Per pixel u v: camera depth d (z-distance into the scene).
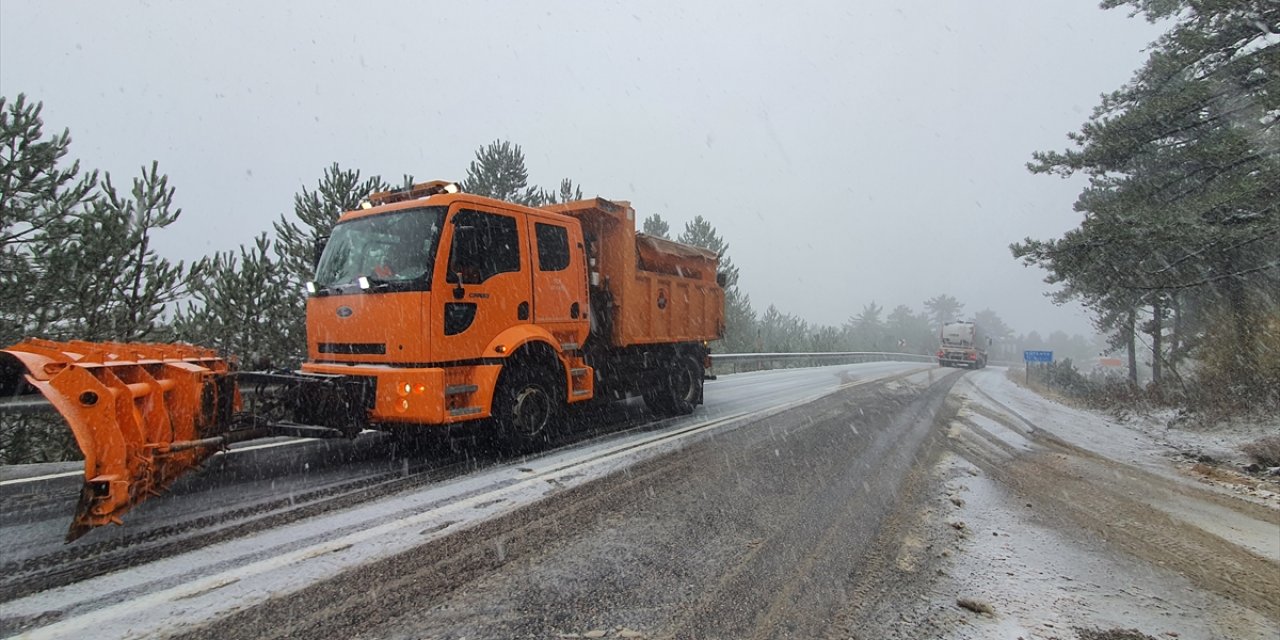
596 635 2.82
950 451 7.83
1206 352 14.74
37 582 3.04
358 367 5.61
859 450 7.41
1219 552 4.64
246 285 9.93
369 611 2.92
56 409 3.72
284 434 5.16
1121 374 33.28
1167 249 11.61
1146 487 6.80
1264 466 8.30
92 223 8.88
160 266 9.41
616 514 4.54
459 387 5.64
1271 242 11.37
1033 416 12.91
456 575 3.37
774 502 5.05
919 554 4.09
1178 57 12.09
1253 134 10.69
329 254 6.37
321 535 3.85
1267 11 10.34
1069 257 12.70
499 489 5.02
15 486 4.61
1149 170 13.29
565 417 7.80
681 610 3.10
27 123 8.72
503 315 6.26
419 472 5.47
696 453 6.74
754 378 18.95
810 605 3.24
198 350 5.37
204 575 3.21
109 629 2.64
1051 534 4.74
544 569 3.51
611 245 8.28
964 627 3.10
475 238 5.98
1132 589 3.78
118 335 8.85
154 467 3.88
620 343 8.20
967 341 39.84
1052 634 3.08
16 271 8.40
